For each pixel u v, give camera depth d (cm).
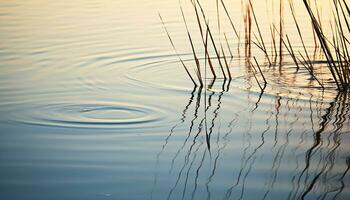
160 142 622
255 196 496
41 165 566
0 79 862
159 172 549
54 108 735
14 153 594
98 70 917
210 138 632
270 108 729
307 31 1127
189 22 1210
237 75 897
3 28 1178
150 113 716
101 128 665
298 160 566
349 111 705
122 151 598
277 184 517
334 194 493
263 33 1133
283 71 913
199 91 813
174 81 866
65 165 566
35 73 895
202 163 568
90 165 565
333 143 605
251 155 583
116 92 806
